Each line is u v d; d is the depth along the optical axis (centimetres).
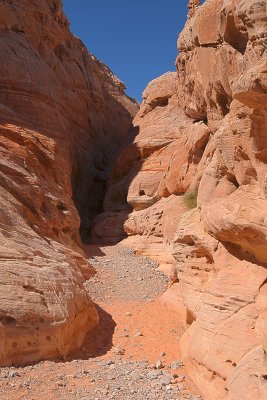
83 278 1594
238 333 880
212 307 976
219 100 1307
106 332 1302
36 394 890
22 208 1488
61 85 2681
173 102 2714
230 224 958
